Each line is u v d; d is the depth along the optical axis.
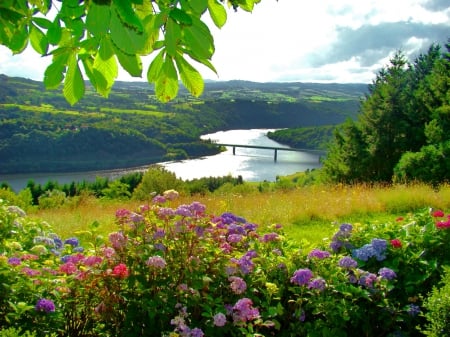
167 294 3.22
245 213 10.23
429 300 3.07
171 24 1.12
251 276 3.62
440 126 24.20
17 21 1.19
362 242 4.25
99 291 3.21
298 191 14.98
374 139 31.23
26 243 4.32
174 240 3.45
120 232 3.40
